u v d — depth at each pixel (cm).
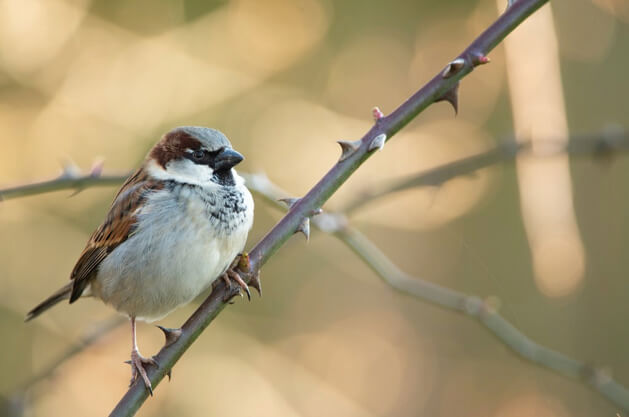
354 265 1393
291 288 1388
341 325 1384
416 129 1402
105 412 1145
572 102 1135
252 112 1286
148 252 596
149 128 1221
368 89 1354
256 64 1310
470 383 1350
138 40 1249
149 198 602
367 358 1377
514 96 782
